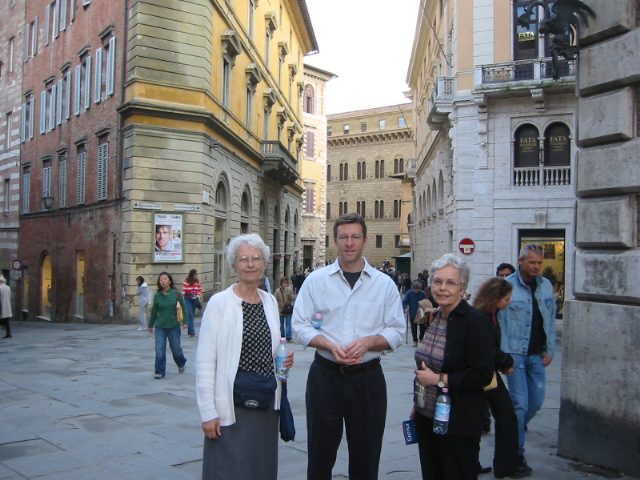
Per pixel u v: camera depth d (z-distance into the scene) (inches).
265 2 1315.2
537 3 261.9
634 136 239.0
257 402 162.7
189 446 255.8
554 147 860.6
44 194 1234.6
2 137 1486.2
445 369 172.2
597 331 239.1
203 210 882.1
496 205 874.1
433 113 991.0
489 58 884.0
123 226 852.0
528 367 247.8
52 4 1241.4
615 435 230.5
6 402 335.3
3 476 217.5
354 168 3110.2
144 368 460.4
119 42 896.3
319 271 183.6
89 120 1007.0
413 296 674.2
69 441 260.8
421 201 1724.9
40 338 713.0
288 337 662.5
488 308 235.5
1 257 1464.1
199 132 868.0
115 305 881.5
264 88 1320.1
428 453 180.7
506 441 218.1
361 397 174.6
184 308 434.0
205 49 883.4
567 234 848.9
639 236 234.4
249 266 167.6
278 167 1316.4
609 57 244.7
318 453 177.0
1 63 1502.2
